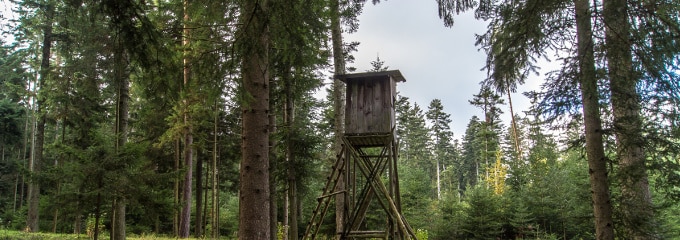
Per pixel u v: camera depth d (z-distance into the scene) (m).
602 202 8.12
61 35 16.53
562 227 20.22
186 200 17.47
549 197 20.61
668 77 6.79
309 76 14.08
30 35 17.80
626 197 8.70
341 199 12.54
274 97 14.02
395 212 7.96
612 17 6.71
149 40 5.04
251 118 6.68
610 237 7.99
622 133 8.02
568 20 7.52
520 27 7.60
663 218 12.96
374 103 8.72
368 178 8.26
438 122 53.81
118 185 9.55
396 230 8.09
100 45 11.82
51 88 17.81
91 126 18.58
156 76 5.86
